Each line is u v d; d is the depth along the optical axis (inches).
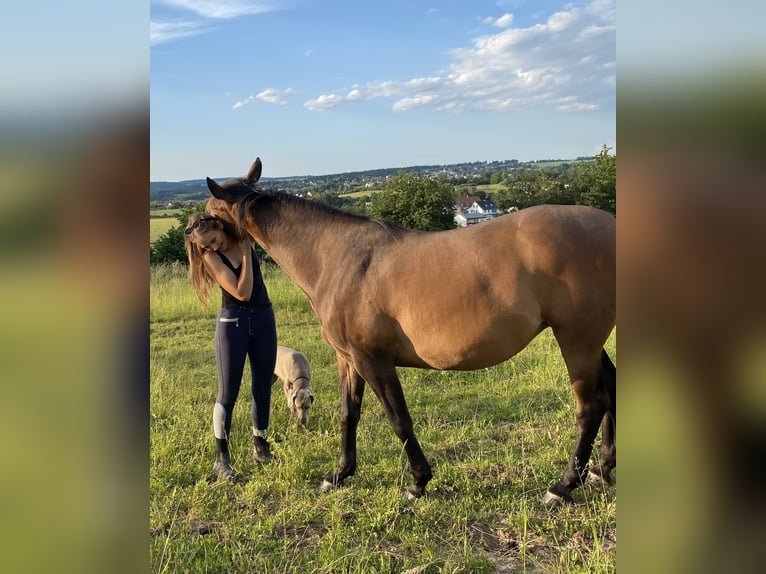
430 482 131.3
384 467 139.9
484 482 130.3
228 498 132.0
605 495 120.1
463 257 113.0
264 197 135.7
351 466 135.4
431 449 152.1
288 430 165.0
